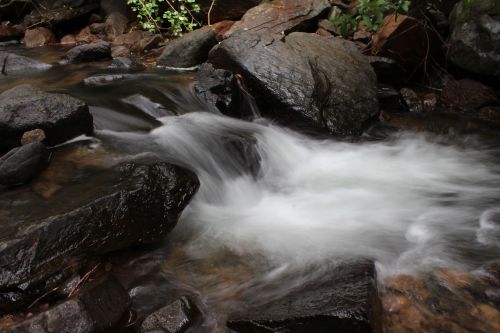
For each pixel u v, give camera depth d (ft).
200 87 21.86
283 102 21.15
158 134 17.75
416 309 10.82
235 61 22.43
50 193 12.67
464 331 10.23
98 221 11.53
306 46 24.04
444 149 21.58
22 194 12.67
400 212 15.87
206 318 10.61
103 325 9.95
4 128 14.71
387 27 27.30
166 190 12.91
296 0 31.14
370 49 28.12
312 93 21.40
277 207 16.24
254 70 21.83
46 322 9.45
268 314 10.16
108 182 12.99
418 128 23.67
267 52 22.70
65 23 36.32
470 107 25.94
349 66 23.79
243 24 29.78
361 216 15.53
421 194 17.30
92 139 16.26
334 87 22.47
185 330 10.19
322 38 25.29
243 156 18.24
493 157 20.85
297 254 13.10
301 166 19.54
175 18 33.06
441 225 14.88
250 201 16.70
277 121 21.71
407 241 13.88
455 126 24.07
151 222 12.41
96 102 19.36
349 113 22.13
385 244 13.67
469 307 10.87
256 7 30.99
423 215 15.65
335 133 21.52
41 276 10.52
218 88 21.74
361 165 19.69
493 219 15.19
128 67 26.50
